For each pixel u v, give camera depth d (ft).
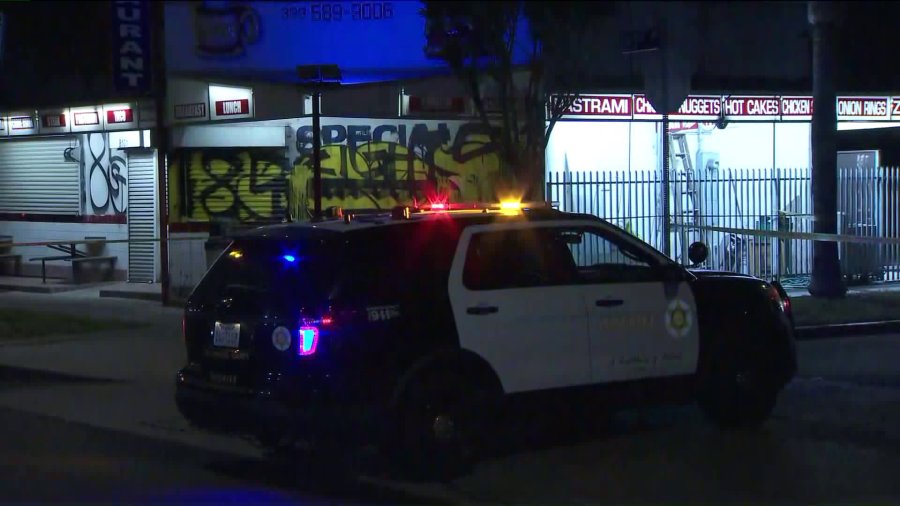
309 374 21.81
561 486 23.53
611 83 53.16
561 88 44.62
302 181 53.57
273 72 52.60
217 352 23.49
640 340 25.91
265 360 22.44
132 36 52.70
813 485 23.39
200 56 52.90
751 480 23.84
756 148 59.67
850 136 70.64
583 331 25.04
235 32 52.65
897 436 27.78
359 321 22.18
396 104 52.26
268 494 23.49
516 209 25.66
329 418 21.83
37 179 65.46
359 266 22.66
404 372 22.65
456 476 23.62
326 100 51.78
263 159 54.03
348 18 52.29
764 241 58.85
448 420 23.26
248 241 24.04
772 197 59.31
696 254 28.35
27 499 23.02
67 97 58.85
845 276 59.88
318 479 24.71
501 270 24.43
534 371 24.38
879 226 61.31
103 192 62.13
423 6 48.39
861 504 21.99
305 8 52.39
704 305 27.14
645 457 25.98
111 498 23.15
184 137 53.67
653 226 56.54
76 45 57.88
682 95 43.09
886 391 33.53
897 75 61.31
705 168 58.39
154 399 33.96
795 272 59.52
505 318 23.97
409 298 22.95
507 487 23.49
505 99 42.45
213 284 24.32
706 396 28.50
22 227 66.33
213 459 26.86
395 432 22.70
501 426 24.72
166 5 52.80
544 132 47.29
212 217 54.13
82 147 62.80
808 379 35.40
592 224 25.99
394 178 53.62
